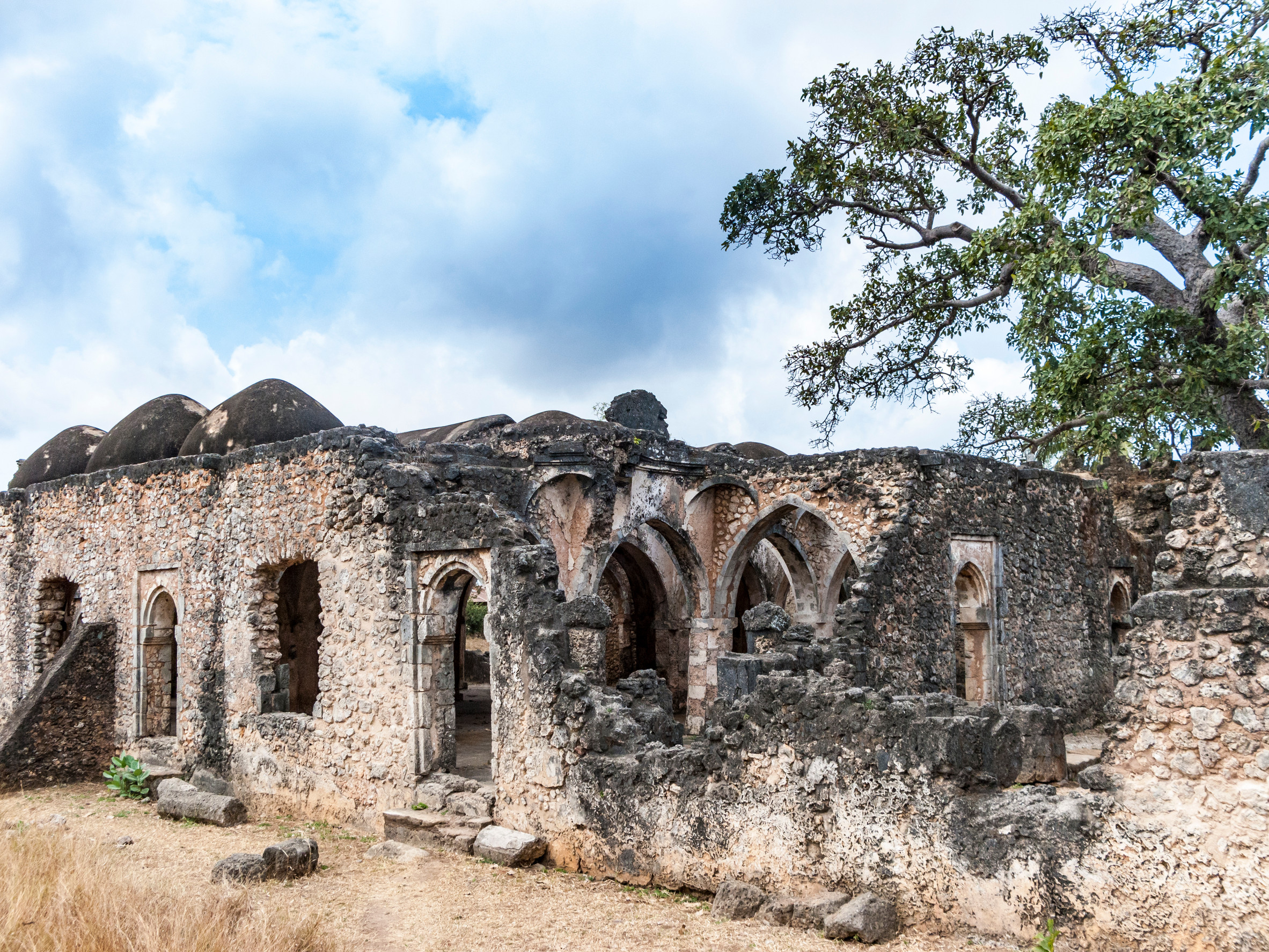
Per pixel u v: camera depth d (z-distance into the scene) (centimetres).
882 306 2131
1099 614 1762
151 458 1667
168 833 1015
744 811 706
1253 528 568
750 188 2058
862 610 1242
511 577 902
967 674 1513
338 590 1095
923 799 624
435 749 995
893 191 2062
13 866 668
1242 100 1249
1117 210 1316
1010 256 1730
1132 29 1641
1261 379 1379
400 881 784
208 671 1297
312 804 1104
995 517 1530
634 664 2006
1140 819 557
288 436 1561
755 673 1018
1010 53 1806
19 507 1770
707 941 617
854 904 619
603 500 1527
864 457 1496
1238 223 1277
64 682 1472
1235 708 543
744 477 1694
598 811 799
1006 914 584
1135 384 1472
